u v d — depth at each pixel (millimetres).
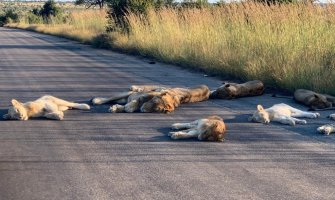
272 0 26391
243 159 9828
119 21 40625
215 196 7832
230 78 21094
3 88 18266
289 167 9375
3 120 12945
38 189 8055
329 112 14492
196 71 23688
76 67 25688
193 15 28938
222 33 25047
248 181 8555
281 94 17531
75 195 7809
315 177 8828
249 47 21734
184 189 8125
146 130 12008
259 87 16984
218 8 28734
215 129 11055
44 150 10289
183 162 9570
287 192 8062
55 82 20016
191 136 11242
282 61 18906
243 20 24438
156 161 9609
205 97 15977
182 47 26547
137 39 33250
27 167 9172
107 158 9773
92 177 8664
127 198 7703
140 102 14195
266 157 9992
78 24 61000
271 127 12547
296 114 13625
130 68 25172
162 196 7797
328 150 10562
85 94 17141
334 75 16875
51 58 30750
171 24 30141
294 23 21188
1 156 9836
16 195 7773
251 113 14180
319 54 18406
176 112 14156
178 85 19359
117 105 14195
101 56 32188
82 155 9961
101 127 12297
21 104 13195
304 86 17219
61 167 9195
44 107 13352
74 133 11711
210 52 23641
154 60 28984
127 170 9062
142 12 38750
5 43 45406
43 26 81688
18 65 26391
